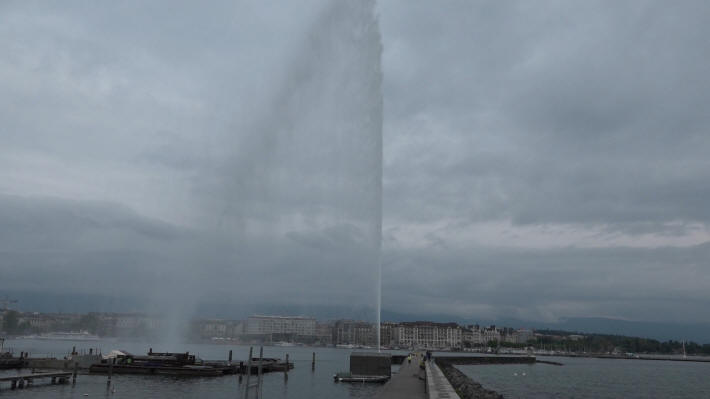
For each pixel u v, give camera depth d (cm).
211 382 4659
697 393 7275
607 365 17412
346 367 7756
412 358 6994
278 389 4309
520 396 6059
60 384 4362
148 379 4797
